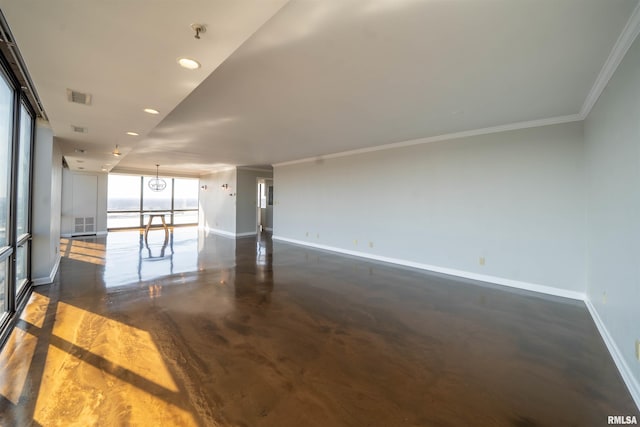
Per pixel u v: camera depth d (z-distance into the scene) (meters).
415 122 4.18
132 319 3.02
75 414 1.69
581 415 1.76
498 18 1.86
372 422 1.69
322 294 3.93
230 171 9.77
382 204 5.96
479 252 4.63
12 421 1.63
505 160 4.36
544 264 4.04
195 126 4.42
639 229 2.00
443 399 1.89
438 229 5.11
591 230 3.44
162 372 2.11
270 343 2.58
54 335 2.64
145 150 6.45
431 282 4.52
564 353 2.48
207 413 1.73
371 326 2.96
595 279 3.24
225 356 2.35
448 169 4.97
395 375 2.14
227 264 5.63
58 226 5.36
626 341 2.18
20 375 2.04
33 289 3.93
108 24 1.56
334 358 2.36
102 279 4.47
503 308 3.48
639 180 2.00
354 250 6.51
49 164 4.10
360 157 6.36
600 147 2.99
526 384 2.06
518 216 4.25
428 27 1.94
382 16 1.82
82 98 2.64
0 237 2.73
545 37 2.07
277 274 4.93
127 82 2.31
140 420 1.66
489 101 3.33
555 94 3.11
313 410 1.77
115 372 2.10
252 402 1.83
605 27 1.95
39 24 1.56
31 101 3.46
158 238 8.91
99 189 9.18
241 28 1.61
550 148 3.99
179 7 1.43
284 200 8.42
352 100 3.30
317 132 4.79
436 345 2.59
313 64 2.46
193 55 1.90
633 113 2.09
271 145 5.86
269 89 2.99
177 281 4.45
